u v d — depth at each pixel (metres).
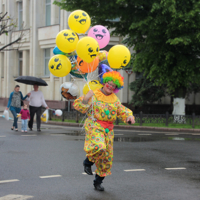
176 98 24.12
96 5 21.27
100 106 6.18
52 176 7.53
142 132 17.80
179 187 6.79
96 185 6.52
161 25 19.98
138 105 28.58
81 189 6.55
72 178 7.39
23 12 36.09
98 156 6.05
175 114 22.69
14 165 8.59
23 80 17.06
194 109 33.00
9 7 38.03
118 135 15.89
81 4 21.36
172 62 21.17
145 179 7.40
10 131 16.52
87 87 6.68
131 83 27.98
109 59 6.82
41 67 34.66
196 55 22.44
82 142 12.80
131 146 12.16
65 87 6.93
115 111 6.27
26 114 16.27
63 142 12.74
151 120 21.39
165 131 19.09
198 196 6.20
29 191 6.35
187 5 19.38
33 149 11.03
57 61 6.76
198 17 18.94
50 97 32.88
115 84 6.18
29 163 8.85
